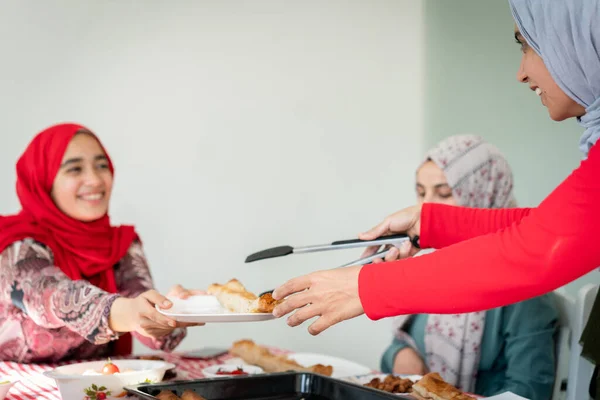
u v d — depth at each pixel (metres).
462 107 2.85
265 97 3.23
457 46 2.87
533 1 1.08
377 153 3.11
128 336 2.03
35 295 1.73
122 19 3.24
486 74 2.78
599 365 1.54
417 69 2.99
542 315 2.01
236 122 3.24
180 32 3.24
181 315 1.27
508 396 1.33
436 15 2.91
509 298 1.06
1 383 1.29
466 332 2.10
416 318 2.21
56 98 3.23
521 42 1.15
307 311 1.16
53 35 3.23
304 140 3.20
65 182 2.02
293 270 3.21
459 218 1.46
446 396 1.28
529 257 1.03
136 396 1.17
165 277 3.25
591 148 1.04
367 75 3.11
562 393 2.00
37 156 2.02
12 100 3.21
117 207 3.27
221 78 3.24
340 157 3.17
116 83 3.25
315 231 3.20
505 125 2.71
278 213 3.22
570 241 1.01
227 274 3.24
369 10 3.10
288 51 3.21
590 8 1.01
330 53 3.17
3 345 1.84
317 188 3.19
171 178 3.25
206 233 3.25
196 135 3.25
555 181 2.59
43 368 1.72
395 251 1.40
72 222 2.03
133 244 2.21
